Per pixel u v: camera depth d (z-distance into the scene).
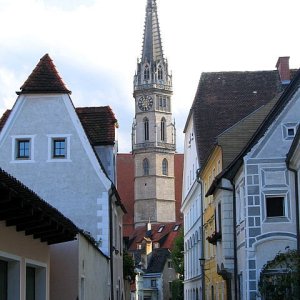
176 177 143.25
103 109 30.77
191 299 56.94
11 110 27.09
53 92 27.05
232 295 29.42
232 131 33.88
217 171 36.25
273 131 25.64
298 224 24.73
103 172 26.88
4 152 26.88
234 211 28.81
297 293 22.02
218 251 31.36
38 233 13.68
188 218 59.91
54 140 27.02
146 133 137.50
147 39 139.88
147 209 135.25
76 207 26.61
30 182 26.75
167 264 106.88
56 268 17.73
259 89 46.38
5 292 12.48
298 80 25.75
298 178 24.78
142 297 105.12
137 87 138.62
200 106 46.12
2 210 10.88
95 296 21.94
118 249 32.09
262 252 25.05
